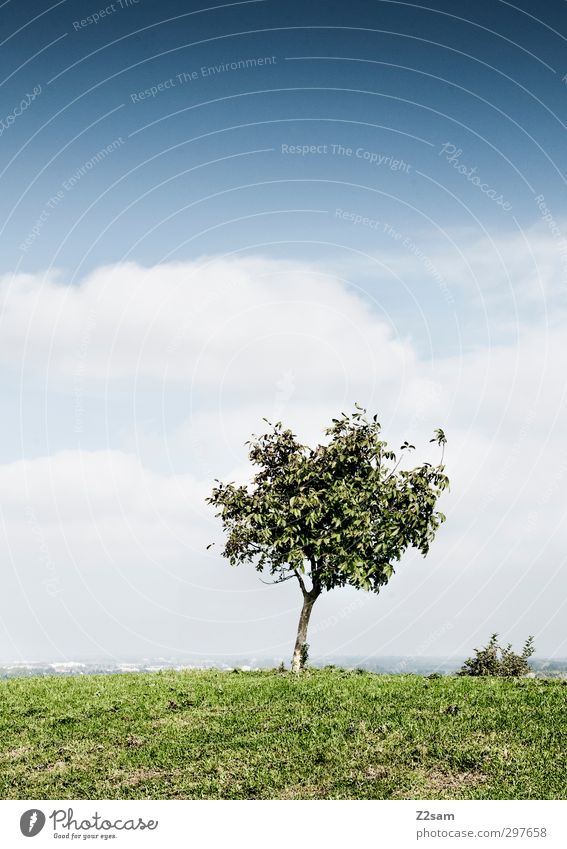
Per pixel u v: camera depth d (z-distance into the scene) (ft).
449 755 52.06
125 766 54.13
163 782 50.98
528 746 53.06
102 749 57.82
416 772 50.29
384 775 50.03
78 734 61.62
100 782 51.52
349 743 55.26
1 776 53.36
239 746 56.44
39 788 51.06
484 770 49.90
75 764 55.06
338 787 48.78
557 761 50.42
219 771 52.06
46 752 57.82
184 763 53.98
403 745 54.39
